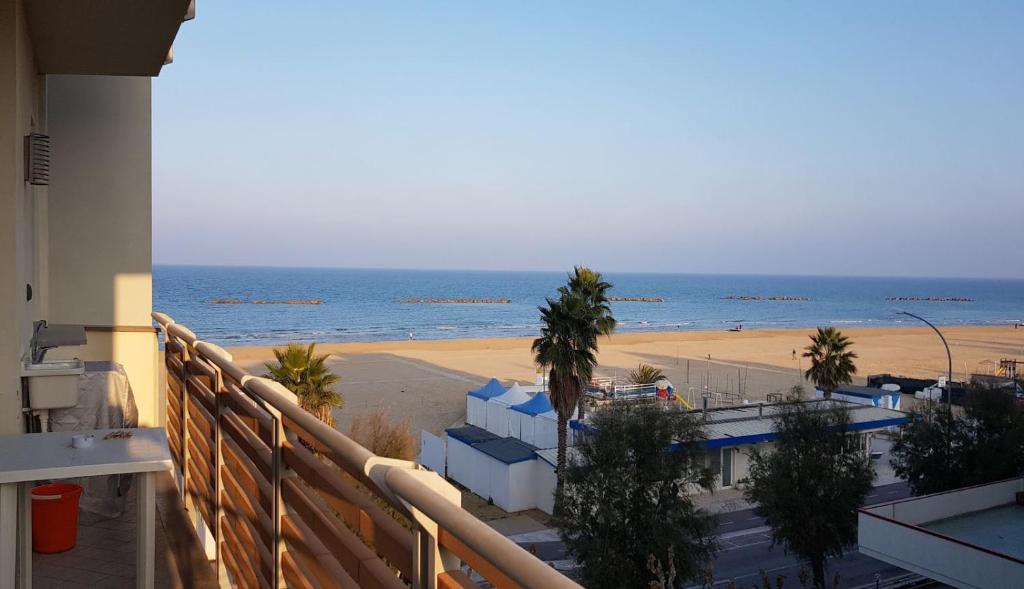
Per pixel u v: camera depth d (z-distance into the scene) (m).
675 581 18.72
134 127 6.53
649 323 128.00
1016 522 17.83
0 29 3.52
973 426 26.97
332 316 120.50
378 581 1.21
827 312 165.25
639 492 19.45
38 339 4.54
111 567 3.25
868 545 16.45
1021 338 110.19
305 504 1.72
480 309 147.12
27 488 2.75
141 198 6.55
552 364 25.45
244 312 122.38
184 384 3.90
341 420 38.31
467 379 54.69
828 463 22.14
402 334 96.88
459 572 1.04
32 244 4.82
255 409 2.34
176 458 4.41
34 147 4.05
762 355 78.56
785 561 21.84
